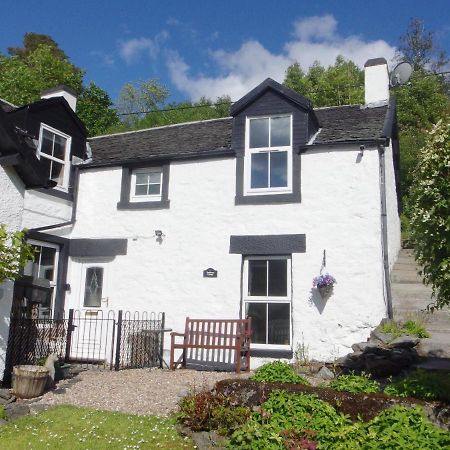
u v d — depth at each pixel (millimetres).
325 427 5621
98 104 31312
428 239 6250
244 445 5492
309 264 10773
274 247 11086
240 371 10266
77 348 11992
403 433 5062
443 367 8039
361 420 5809
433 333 9828
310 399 6203
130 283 12312
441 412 5773
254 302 11180
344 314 10312
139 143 14141
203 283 11602
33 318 9766
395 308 10914
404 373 8016
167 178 12492
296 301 10727
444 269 5945
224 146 12320
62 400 7910
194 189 12164
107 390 8492
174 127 14711
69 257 12992
